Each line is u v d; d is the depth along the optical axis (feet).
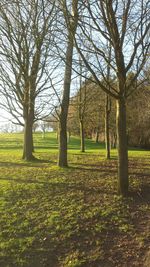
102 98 104.12
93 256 30.78
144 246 31.35
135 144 181.78
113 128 149.28
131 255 30.50
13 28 60.18
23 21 60.44
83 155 78.84
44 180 48.67
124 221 35.53
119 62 41.27
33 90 67.31
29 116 69.77
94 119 141.18
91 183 46.55
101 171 53.72
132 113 129.08
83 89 102.27
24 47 61.36
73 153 86.58
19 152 92.02
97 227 34.63
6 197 42.52
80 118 101.60
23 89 67.92
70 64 44.86
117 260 30.14
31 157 69.46
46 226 35.35
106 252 31.17
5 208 39.55
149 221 35.40
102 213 37.04
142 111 115.85
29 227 35.45
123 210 37.73
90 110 116.16
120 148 42.19
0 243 33.06
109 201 39.99
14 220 36.78
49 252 31.86
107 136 74.02
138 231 33.71
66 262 30.45
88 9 39.40
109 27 40.11
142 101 106.52
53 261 30.89
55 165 60.23
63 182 47.34
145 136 167.43
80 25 40.27
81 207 38.70
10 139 196.95
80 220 36.01
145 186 44.50
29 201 41.14
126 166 42.11
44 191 43.98
